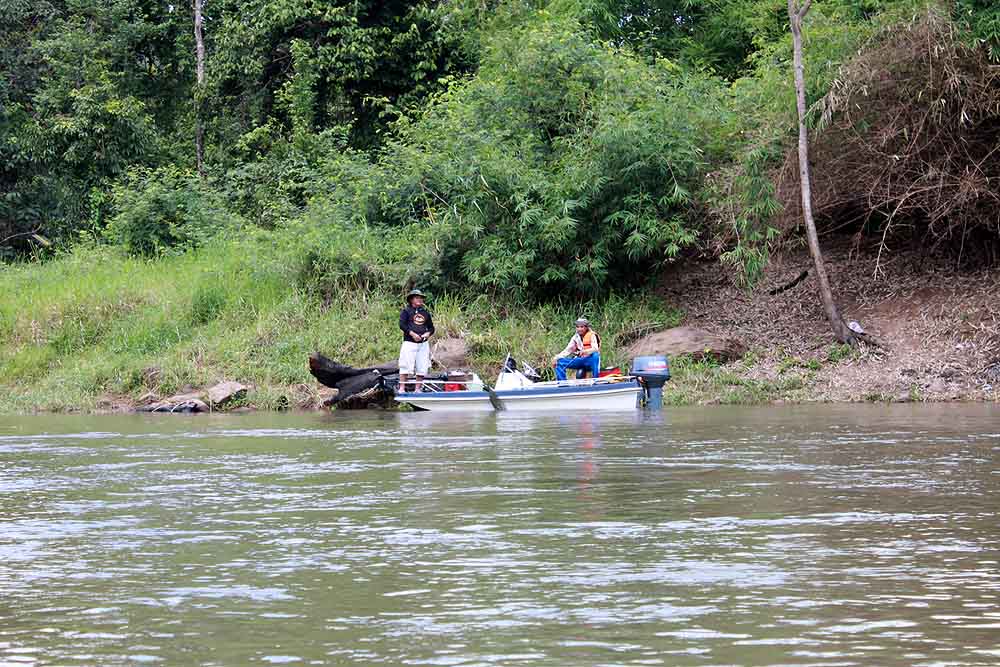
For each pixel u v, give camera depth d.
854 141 43.00
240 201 61.12
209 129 71.25
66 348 46.62
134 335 45.91
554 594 10.16
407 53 64.81
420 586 10.57
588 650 8.30
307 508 15.38
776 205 42.88
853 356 40.50
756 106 46.84
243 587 10.66
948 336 40.69
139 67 79.81
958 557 11.57
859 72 41.56
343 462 20.97
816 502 15.23
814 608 9.52
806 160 42.12
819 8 47.09
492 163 45.53
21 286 53.03
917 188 42.72
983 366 38.78
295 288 46.97
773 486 16.78
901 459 20.11
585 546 12.37
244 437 26.98
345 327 44.22
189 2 79.69
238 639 8.79
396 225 50.44
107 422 33.38
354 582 10.80
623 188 45.19
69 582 10.96
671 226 44.59
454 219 46.03
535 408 36.66
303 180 59.59
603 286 46.62
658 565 11.33
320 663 8.09
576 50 49.19
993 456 20.45
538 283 46.41
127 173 66.31
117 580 11.04
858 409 33.81
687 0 61.41
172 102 80.81
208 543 12.91
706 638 8.59
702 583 10.50
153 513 15.15
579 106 48.81
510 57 50.81
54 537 13.38
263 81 68.06
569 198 44.88
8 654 8.44
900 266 45.47
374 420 33.16
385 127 64.75
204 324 47.00
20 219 68.69
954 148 42.31
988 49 41.28
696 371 40.59
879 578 10.63
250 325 45.69
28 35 79.19
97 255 56.06
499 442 24.72
